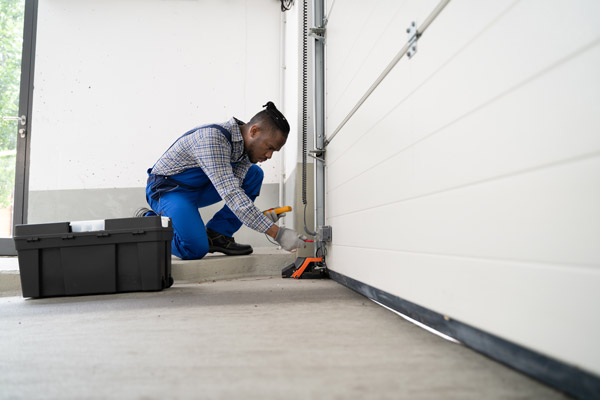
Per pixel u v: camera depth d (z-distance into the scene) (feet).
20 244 5.34
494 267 2.24
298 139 8.02
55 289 5.41
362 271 4.89
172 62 10.32
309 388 1.85
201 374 2.07
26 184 9.85
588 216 1.59
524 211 1.99
